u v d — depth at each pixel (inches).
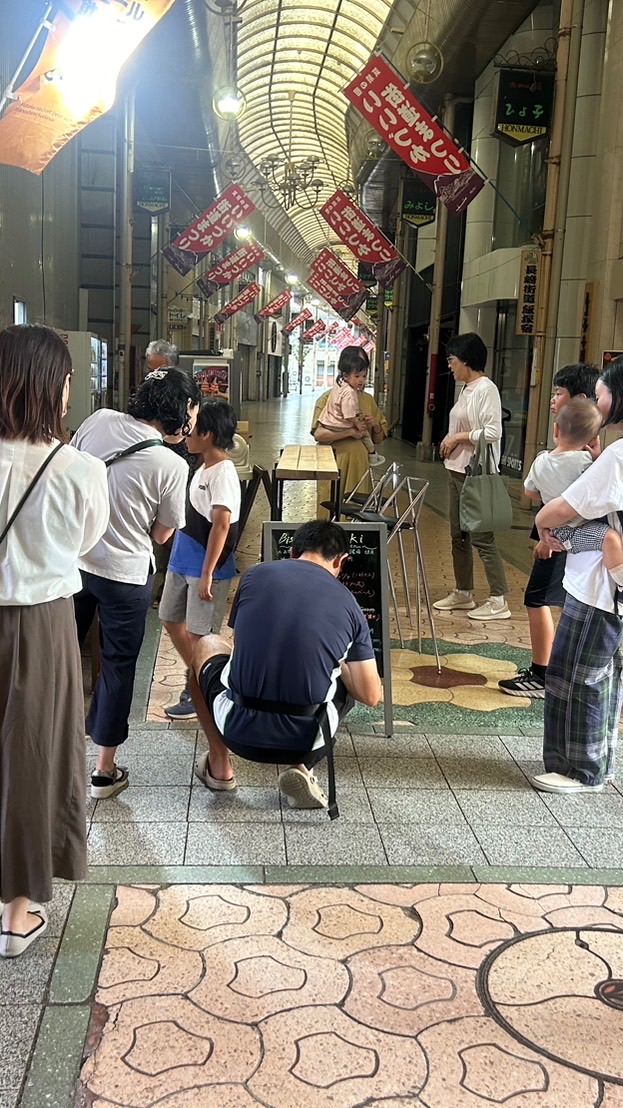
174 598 152.4
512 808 132.7
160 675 187.3
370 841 121.3
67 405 95.6
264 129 1014.4
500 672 196.7
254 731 116.1
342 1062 80.4
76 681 96.3
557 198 411.5
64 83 183.8
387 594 157.1
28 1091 76.1
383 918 103.3
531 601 179.0
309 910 104.4
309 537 125.7
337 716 119.9
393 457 723.4
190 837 120.7
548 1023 86.4
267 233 1441.9
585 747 137.9
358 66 750.5
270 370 2220.7
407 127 341.7
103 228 728.3
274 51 741.9
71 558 93.4
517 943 99.3
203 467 150.7
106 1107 74.6
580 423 154.8
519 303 459.5
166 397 127.0
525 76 425.7
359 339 2484.0
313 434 258.7
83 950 95.6
